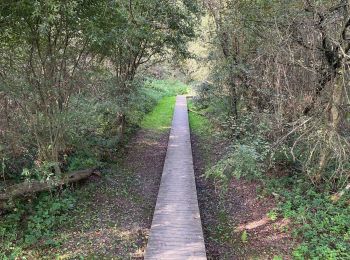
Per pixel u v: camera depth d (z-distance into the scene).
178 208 6.98
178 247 5.51
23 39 6.41
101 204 7.54
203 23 12.35
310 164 7.30
